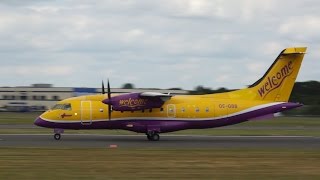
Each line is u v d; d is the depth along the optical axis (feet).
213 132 341.00
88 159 167.12
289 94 274.57
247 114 271.28
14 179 124.36
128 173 134.82
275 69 273.54
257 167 148.77
